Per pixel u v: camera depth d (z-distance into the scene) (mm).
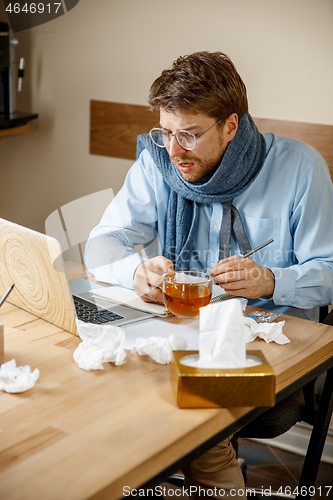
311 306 1338
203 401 757
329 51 1763
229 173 1469
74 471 615
